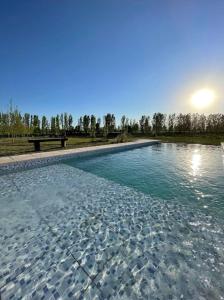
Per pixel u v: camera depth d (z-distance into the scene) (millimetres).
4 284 2006
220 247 2619
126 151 12305
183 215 3568
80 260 2383
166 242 2742
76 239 2830
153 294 1897
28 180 5746
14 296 1868
